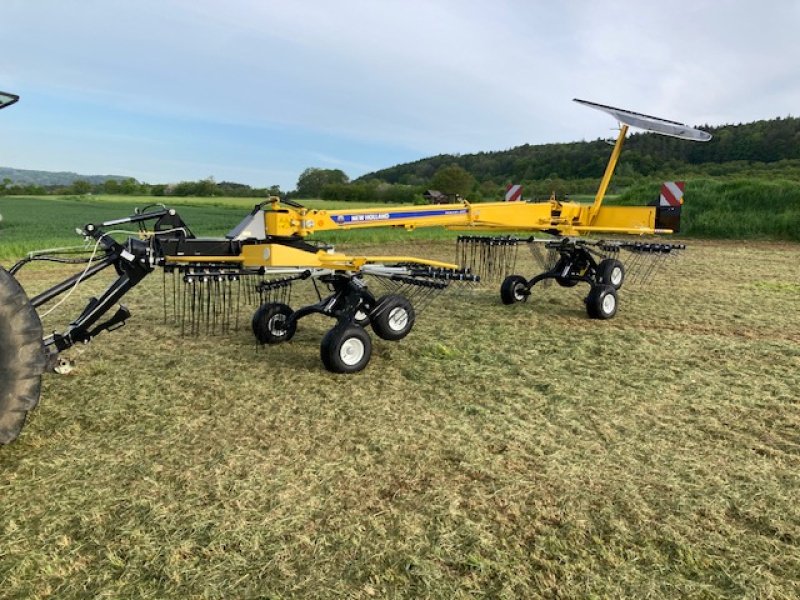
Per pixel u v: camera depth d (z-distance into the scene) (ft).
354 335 18.19
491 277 38.58
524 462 12.28
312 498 10.80
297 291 33.30
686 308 28.76
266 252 17.25
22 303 11.38
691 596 8.32
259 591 8.37
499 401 15.92
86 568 8.91
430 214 23.31
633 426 14.20
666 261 47.83
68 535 9.68
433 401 15.85
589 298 25.99
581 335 23.16
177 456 12.50
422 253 53.36
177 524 9.96
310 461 12.29
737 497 10.87
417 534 9.70
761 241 69.62
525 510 10.45
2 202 192.95
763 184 79.61
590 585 8.51
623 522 10.07
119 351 20.40
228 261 17.89
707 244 65.51
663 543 9.53
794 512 10.37
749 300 30.89
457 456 12.52
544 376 18.03
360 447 12.92
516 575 8.71
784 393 16.46
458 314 27.02
